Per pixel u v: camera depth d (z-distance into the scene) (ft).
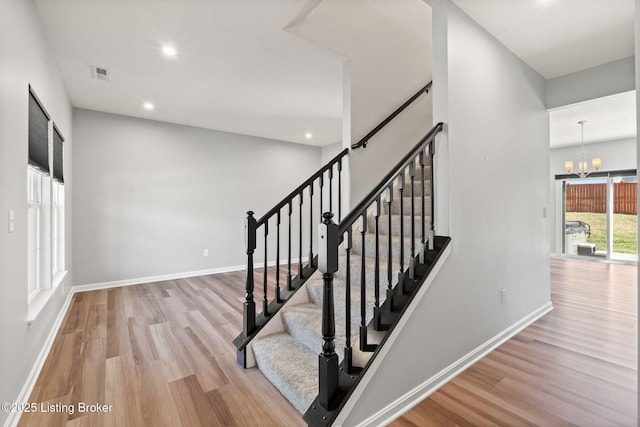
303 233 22.72
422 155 6.79
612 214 22.65
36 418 5.71
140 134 16.10
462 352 7.42
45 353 7.97
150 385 6.75
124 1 7.18
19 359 5.97
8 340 5.37
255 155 20.31
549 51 9.41
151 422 5.61
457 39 7.30
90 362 7.76
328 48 9.25
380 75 10.43
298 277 9.08
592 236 23.45
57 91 10.20
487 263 8.25
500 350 8.42
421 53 11.68
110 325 10.22
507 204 9.09
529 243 10.23
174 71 10.82
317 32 8.86
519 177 9.73
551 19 7.87
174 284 15.80
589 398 6.30
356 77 9.82
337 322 7.40
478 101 7.95
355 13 9.69
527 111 10.21
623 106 14.32
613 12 7.59
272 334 7.97
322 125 17.72
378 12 9.96
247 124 17.47
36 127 7.63
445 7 7.09
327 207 22.81
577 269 19.79
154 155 16.51
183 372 7.29
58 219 11.43
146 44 9.06
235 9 7.54
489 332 8.36
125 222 15.64
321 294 8.37
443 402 6.21
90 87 12.03
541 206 10.97
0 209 5.07
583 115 15.70
